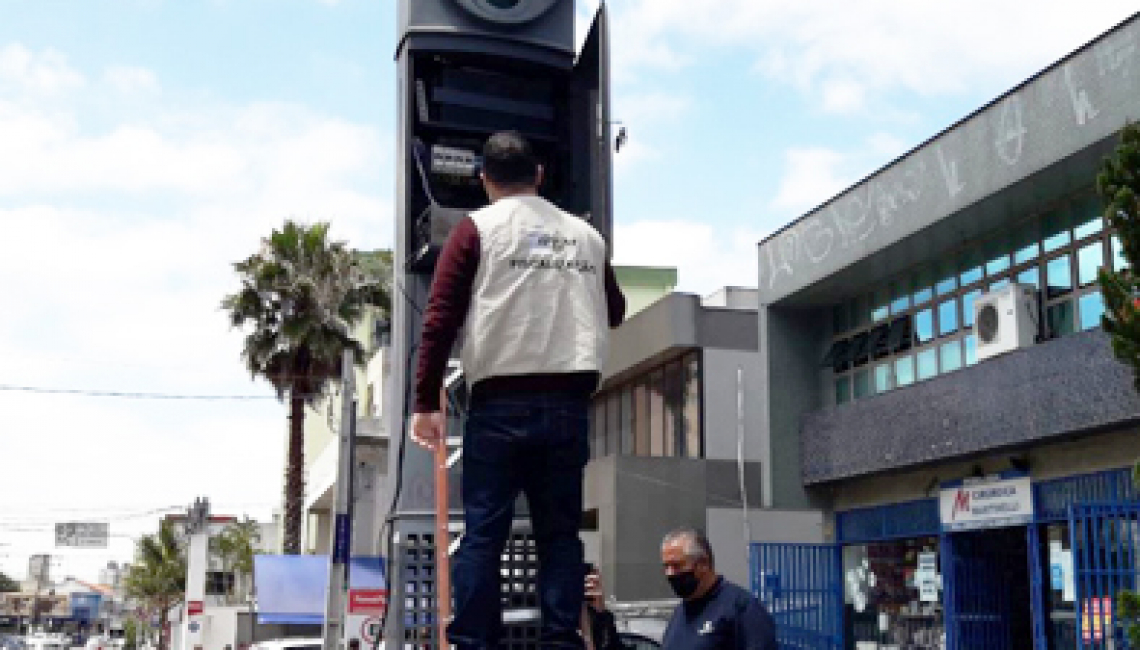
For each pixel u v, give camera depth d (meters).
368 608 17.62
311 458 49.91
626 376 27.97
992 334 14.44
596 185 5.92
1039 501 13.93
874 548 17.33
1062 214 14.06
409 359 5.86
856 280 17.36
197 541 40.47
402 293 5.97
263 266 32.69
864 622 17.38
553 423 3.60
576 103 6.33
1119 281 9.22
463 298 3.60
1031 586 13.88
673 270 36.53
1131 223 9.22
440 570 3.85
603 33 6.02
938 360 16.16
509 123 6.33
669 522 23.73
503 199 3.77
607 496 23.83
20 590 151.88
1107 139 12.23
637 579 23.22
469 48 6.21
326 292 33.19
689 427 24.89
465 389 5.54
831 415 17.59
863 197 16.36
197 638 39.56
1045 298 14.24
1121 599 9.36
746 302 28.38
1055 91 12.95
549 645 3.64
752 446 24.67
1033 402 13.43
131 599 100.88
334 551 18.33
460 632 3.59
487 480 3.62
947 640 15.24
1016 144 13.51
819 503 18.36
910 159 15.39
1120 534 12.01
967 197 14.29
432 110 6.23
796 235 18.02
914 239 15.46
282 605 31.02
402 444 5.59
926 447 15.31
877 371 17.55
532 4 6.33
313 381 33.47
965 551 15.38
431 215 5.77
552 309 3.62
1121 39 12.09
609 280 3.95
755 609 4.83
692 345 24.69
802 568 17.73
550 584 3.66
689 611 4.96
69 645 83.69
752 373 24.98
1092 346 12.62
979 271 15.50
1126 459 12.66
